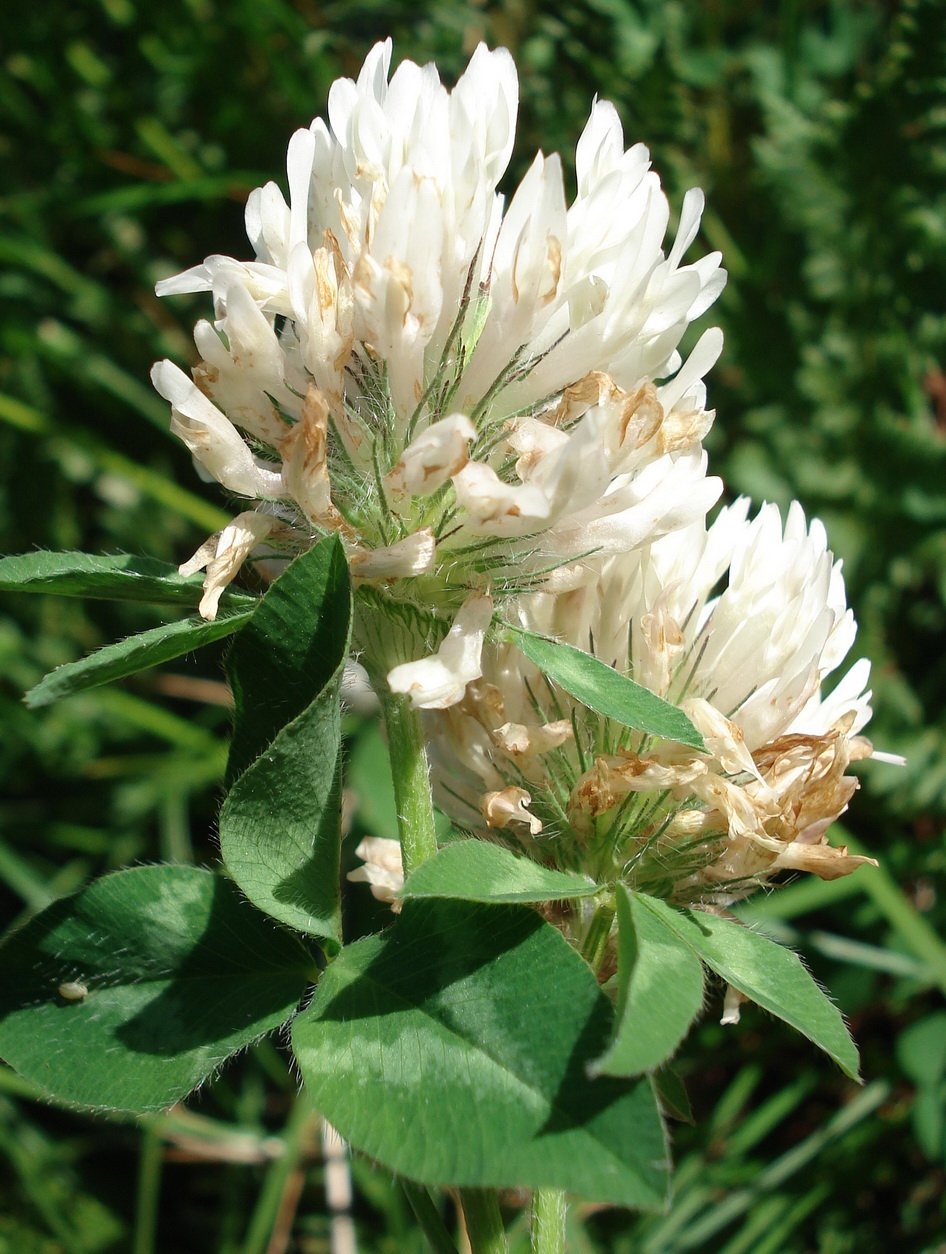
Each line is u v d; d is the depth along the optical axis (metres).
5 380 0.22
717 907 0.09
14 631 0.22
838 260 0.19
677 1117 0.09
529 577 0.08
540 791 0.09
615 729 0.09
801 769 0.09
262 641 0.07
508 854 0.07
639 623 0.09
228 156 0.23
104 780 0.21
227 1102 0.18
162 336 0.23
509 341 0.08
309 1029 0.07
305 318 0.08
